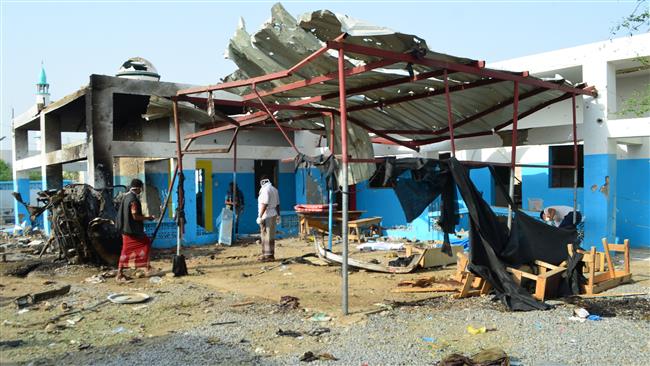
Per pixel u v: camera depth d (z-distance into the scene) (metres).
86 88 12.43
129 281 9.38
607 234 10.97
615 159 11.28
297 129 12.38
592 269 8.03
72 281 9.55
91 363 5.14
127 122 16.19
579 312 6.71
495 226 7.75
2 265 10.85
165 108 11.44
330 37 6.93
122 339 5.90
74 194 11.06
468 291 7.83
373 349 5.47
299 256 12.37
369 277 9.64
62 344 5.73
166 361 5.18
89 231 10.69
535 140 11.95
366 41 6.66
